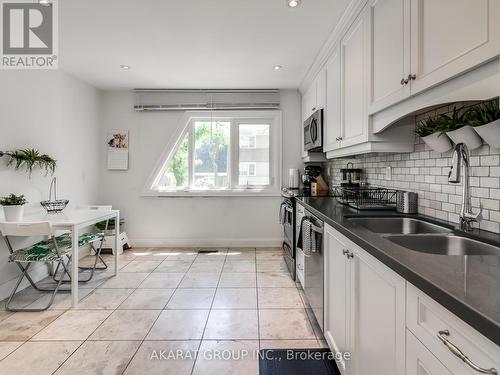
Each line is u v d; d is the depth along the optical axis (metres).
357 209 1.96
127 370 1.60
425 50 1.20
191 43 2.66
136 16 2.20
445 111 1.52
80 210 3.07
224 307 2.33
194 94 4.07
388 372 0.96
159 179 4.26
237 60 3.04
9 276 2.57
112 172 4.17
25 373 1.57
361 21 1.88
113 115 4.13
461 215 1.34
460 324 0.61
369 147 1.81
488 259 0.86
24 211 2.71
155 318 2.16
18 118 2.66
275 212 4.21
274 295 2.55
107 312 2.26
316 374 1.57
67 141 3.38
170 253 3.89
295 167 4.15
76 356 1.72
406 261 0.84
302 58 2.98
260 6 2.06
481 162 1.29
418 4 1.23
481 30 0.91
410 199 1.77
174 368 1.62
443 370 0.67
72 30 2.41
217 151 4.24
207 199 4.21
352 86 2.05
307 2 2.01
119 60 3.04
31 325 2.06
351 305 1.31
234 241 4.22
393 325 0.92
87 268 3.19
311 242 1.97
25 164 2.73
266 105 4.07
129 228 4.21
